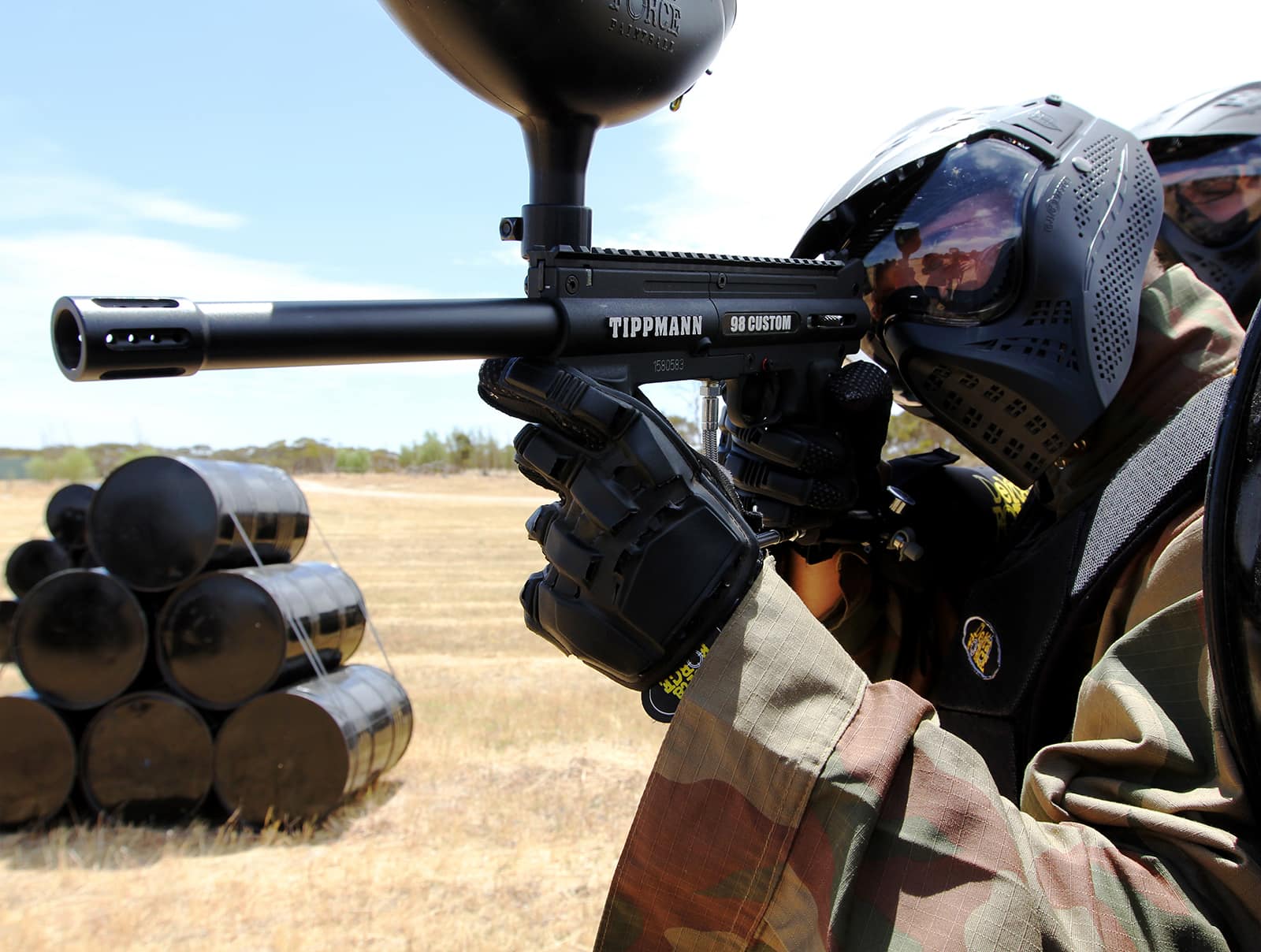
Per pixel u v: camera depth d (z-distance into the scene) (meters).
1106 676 1.23
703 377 1.46
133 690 7.15
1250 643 1.03
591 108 1.26
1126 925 1.04
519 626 16.48
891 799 1.08
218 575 6.98
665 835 1.13
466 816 7.18
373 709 7.45
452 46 1.20
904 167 1.72
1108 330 1.56
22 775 7.02
